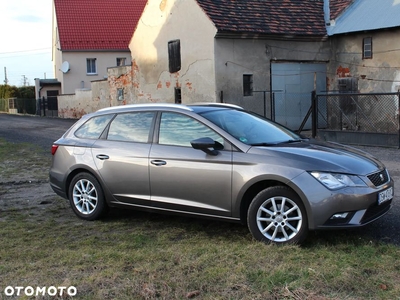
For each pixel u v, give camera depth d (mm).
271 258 4977
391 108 17859
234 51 19047
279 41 19953
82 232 6422
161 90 22516
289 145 5922
